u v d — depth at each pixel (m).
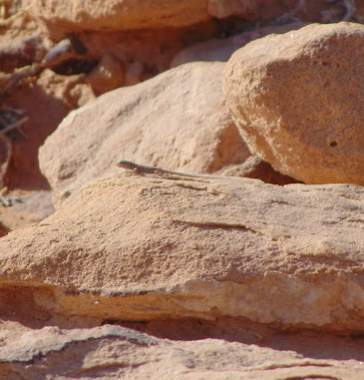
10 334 11.40
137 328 11.69
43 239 12.05
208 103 17.55
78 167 18.33
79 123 19.00
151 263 11.56
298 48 14.46
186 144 17.11
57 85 23.17
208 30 21.09
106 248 11.77
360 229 12.34
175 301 11.43
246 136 15.62
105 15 20.73
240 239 11.71
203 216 12.00
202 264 11.44
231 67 15.23
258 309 11.41
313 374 10.24
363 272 11.50
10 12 24.53
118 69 22.02
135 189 12.55
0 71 23.48
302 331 11.52
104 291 11.53
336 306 11.45
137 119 18.59
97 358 10.46
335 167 14.59
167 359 10.45
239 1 20.45
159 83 18.92
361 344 11.50
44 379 10.30
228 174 16.47
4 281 11.99
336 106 14.41
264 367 10.42
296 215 12.43
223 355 10.68
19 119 22.94
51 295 11.95
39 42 23.17
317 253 11.51
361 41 14.45
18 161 22.56
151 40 21.69
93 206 12.58
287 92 14.46
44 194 21.31
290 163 14.93
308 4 21.22
